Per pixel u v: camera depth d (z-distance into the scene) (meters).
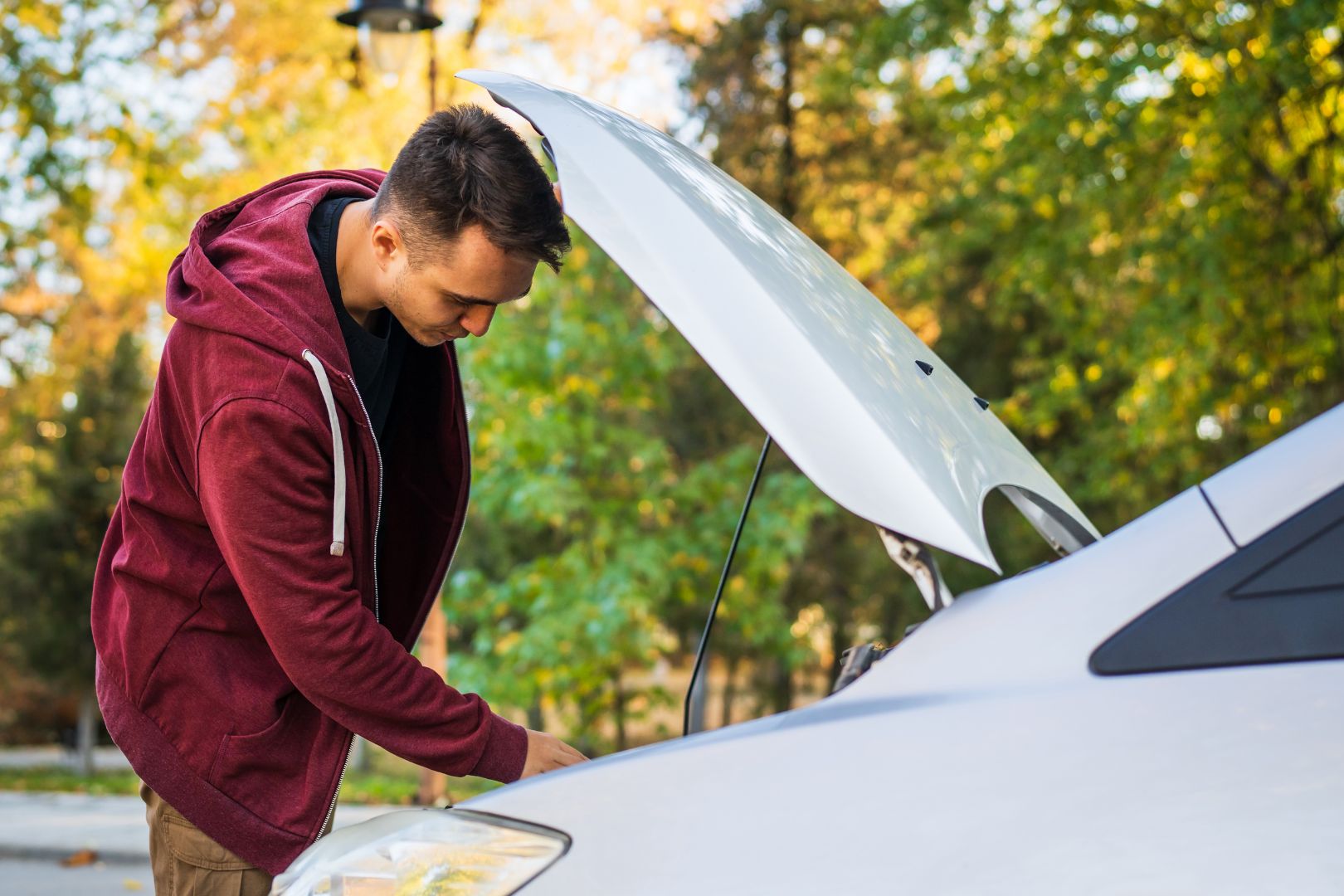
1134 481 12.34
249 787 1.87
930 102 12.73
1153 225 10.27
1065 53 10.20
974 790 1.15
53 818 8.54
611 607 7.66
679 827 1.20
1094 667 1.20
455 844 1.27
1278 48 8.45
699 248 1.47
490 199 1.74
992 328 15.88
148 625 1.87
